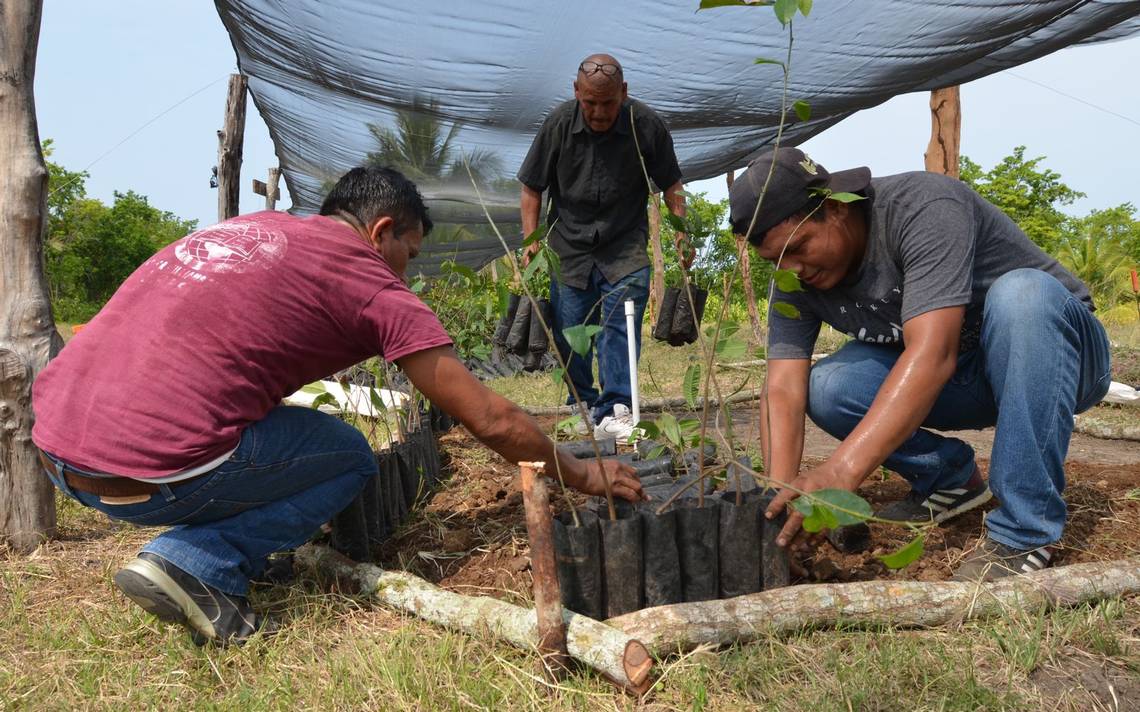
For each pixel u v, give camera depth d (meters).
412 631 2.19
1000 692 1.84
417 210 2.38
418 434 3.54
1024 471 2.26
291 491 2.33
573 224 4.70
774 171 2.21
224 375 2.08
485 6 4.78
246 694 1.90
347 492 2.45
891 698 1.79
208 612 2.15
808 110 1.96
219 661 2.09
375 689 1.92
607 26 4.96
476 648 2.10
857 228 2.33
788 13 1.88
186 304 2.08
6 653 2.20
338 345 2.19
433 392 2.10
